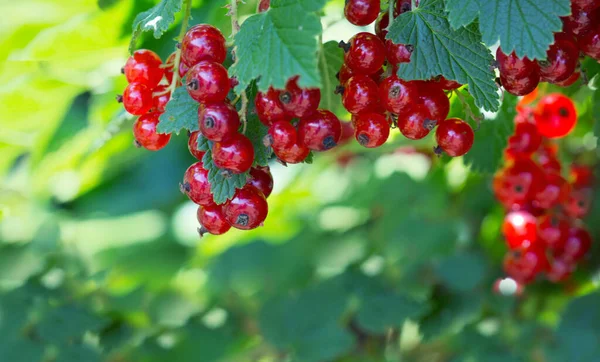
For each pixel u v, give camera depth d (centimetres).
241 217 39
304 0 38
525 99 48
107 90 50
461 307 55
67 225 64
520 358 53
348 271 61
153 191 89
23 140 57
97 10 48
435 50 39
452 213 58
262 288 65
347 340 59
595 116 43
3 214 56
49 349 57
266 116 39
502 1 38
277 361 62
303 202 66
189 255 74
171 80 41
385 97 39
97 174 60
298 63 37
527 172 48
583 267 52
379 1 40
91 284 61
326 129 39
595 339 52
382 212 62
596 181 51
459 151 40
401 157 62
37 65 52
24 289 59
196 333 61
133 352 59
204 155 39
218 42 39
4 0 50
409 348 60
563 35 40
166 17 39
